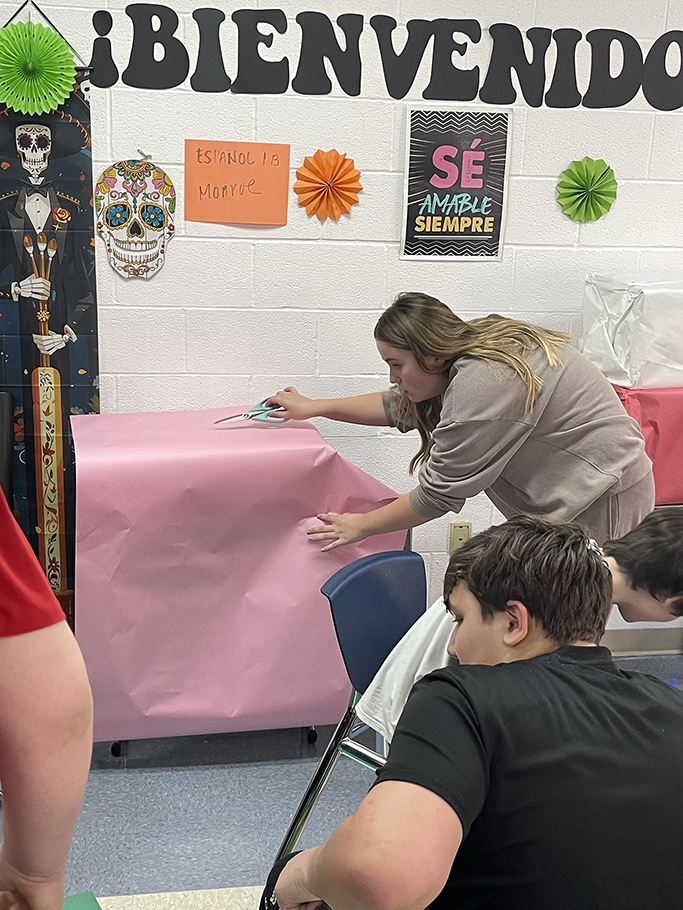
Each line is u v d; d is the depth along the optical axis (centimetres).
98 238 262
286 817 220
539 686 98
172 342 273
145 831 212
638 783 92
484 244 280
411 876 81
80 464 207
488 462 201
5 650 67
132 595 214
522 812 90
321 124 264
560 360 204
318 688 229
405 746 90
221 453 214
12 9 245
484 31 265
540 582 106
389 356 210
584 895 89
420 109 266
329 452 218
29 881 77
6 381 267
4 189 255
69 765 71
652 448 257
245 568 221
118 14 249
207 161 262
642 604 144
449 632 157
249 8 254
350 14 258
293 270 273
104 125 255
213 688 224
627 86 275
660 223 287
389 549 229
